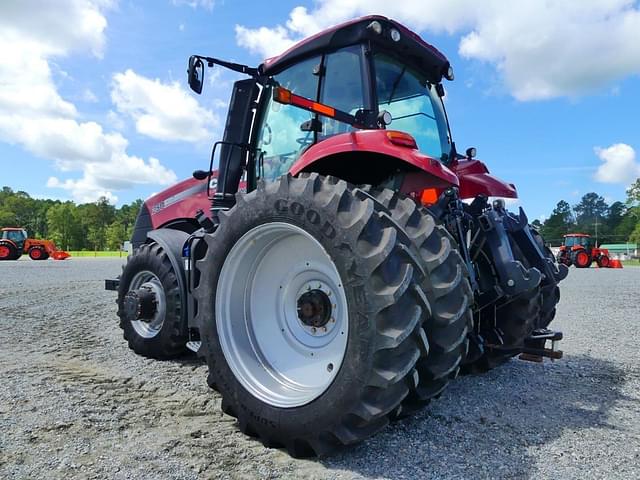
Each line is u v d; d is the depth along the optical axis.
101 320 6.09
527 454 2.19
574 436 2.41
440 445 2.28
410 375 2.04
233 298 2.60
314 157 2.70
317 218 2.19
